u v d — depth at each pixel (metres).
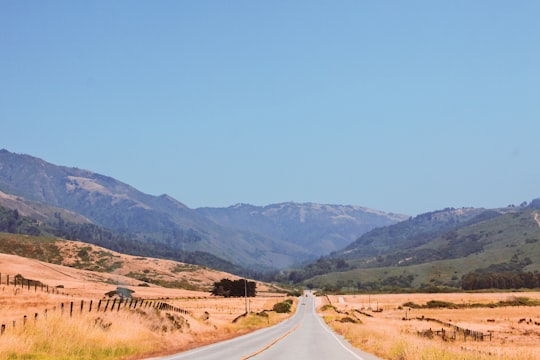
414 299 196.38
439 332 55.47
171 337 36.69
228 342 37.94
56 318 29.00
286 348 32.47
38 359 22.22
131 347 28.39
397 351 25.38
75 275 199.38
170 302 133.12
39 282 150.00
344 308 157.38
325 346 34.31
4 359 21.59
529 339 59.00
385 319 93.50
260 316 83.62
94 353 25.53
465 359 21.92
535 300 171.62
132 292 160.88
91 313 36.00
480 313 126.06
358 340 37.53
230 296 188.50
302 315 122.94
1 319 37.09
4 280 145.75
